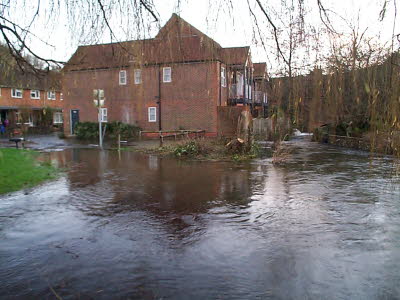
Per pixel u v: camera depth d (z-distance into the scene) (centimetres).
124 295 347
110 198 729
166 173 1043
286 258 429
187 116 2384
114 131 2497
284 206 666
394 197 733
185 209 646
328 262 417
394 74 380
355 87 439
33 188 824
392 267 404
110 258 432
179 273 392
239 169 1127
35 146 1956
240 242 481
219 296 344
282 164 1248
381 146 425
